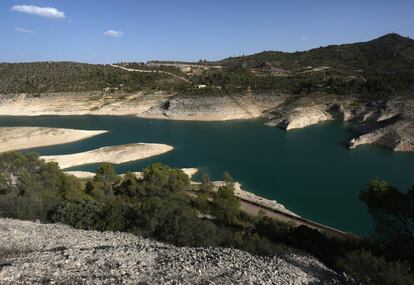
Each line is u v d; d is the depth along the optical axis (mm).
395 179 79062
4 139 106188
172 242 26984
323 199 67688
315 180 78438
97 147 105688
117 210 30547
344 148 107062
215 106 162875
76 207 31109
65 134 113688
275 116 157375
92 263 17844
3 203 31141
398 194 29062
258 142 114688
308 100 161125
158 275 16875
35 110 173000
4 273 14930
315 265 23578
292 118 140875
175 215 28844
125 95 184875
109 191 51094
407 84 154625
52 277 15375
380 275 20625
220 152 101125
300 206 64375
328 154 100125
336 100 158375
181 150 102875
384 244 29125
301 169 86438
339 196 69125
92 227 29484
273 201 63625
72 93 182500
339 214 60844
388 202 28859
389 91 152250
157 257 20234
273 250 25859
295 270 20812
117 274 16516
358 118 147625
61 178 49844
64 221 30141
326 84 175625
